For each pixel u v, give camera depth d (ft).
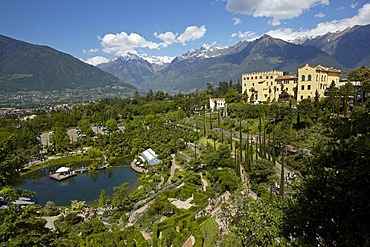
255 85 586.86
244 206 172.04
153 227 184.85
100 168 371.35
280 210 68.90
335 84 436.76
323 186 43.60
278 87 544.62
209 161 303.68
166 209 213.46
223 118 499.92
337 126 44.83
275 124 369.71
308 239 44.55
